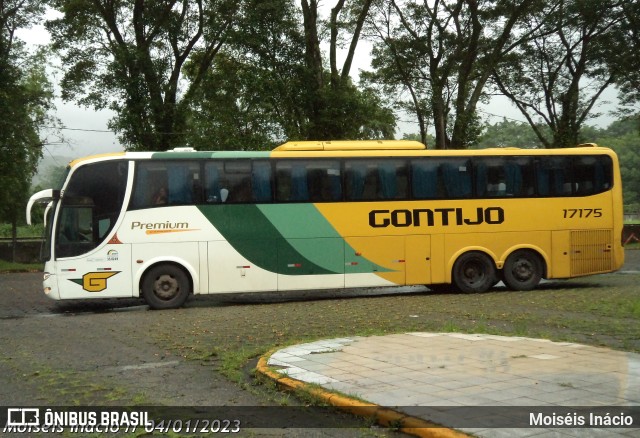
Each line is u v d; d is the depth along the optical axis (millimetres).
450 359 7508
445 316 12203
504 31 32406
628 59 33438
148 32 30719
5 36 31234
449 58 32312
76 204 14781
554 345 8391
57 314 14781
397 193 16328
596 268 17281
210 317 13016
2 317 14211
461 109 32156
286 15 28984
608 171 17484
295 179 15836
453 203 16609
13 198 33312
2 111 31031
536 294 15953
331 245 15891
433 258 16438
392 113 31484
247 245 15445
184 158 15375
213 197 15391
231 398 6590
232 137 27734
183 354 8992
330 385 6473
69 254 14617
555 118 36656
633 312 12219
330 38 29844
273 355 8148
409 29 31844
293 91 28922
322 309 13977
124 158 15102
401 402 5738
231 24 29547
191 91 31312
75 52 30469
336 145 16234
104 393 6875
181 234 15141
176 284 15141
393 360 7539
